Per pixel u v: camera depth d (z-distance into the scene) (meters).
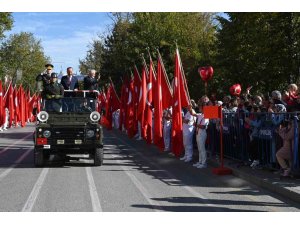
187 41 40.41
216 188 10.02
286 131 10.20
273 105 11.52
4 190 9.95
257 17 19.97
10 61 63.44
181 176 11.81
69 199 8.87
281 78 20.28
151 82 19.27
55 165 14.32
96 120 14.45
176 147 15.52
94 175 12.09
